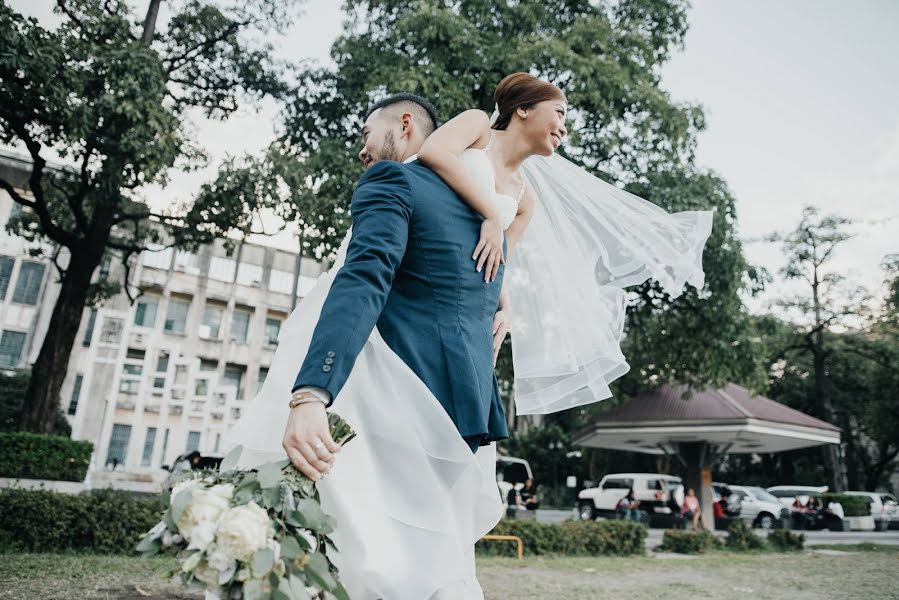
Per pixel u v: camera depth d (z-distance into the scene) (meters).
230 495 0.99
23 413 10.24
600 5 12.09
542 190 2.11
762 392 12.36
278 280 32.12
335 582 0.98
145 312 29.09
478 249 1.31
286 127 12.68
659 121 10.86
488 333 1.33
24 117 8.95
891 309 26.36
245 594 0.90
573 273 2.06
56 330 10.62
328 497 1.12
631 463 32.34
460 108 9.94
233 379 30.55
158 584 4.41
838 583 6.72
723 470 33.28
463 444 1.16
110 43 9.26
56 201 12.64
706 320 12.12
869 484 30.05
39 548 5.83
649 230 2.19
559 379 2.01
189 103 12.31
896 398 26.67
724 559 9.64
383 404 1.18
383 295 1.14
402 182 1.26
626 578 6.86
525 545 9.23
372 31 12.07
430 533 1.15
